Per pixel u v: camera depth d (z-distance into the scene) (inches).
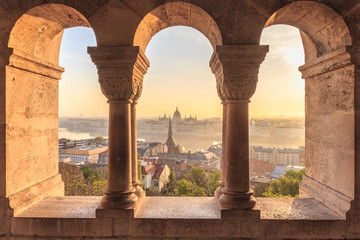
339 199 171.8
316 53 200.7
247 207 165.2
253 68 163.6
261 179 1505.9
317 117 204.2
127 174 173.3
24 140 185.5
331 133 183.8
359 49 156.9
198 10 169.3
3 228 167.3
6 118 166.6
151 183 1804.9
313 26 185.8
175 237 166.1
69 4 166.9
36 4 166.2
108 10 167.3
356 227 160.7
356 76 158.1
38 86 201.9
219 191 195.8
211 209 182.9
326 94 189.6
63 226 166.7
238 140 167.3
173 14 183.0
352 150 161.0
